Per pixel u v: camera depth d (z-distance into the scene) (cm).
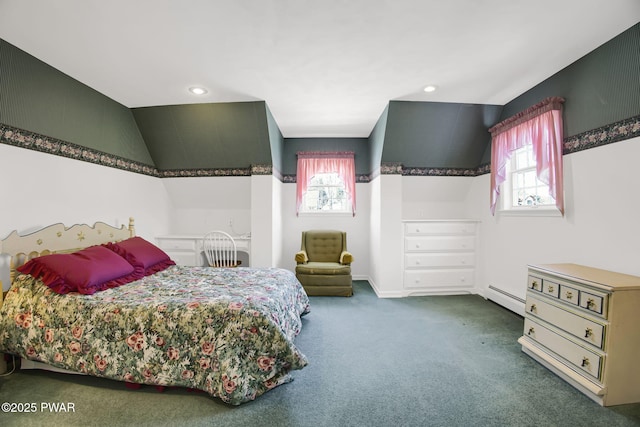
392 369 194
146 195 358
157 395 164
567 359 179
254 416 149
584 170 220
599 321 160
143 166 352
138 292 196
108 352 166
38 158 220
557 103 239
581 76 221
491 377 184
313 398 163
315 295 368
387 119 324
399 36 193
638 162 184
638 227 184
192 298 181
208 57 217
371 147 424
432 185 402
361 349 222
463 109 322
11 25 175
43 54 208
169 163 376
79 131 256
